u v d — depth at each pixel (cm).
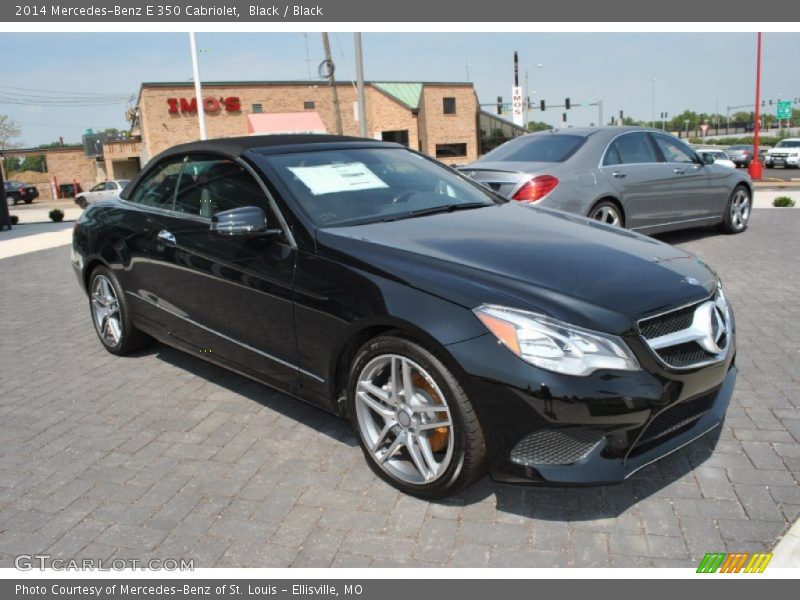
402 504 306
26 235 1602
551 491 311
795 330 504
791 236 904
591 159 734
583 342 266
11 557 281
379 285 304
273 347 362
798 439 344
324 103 4150
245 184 386
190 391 448
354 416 325
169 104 3750
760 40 2712
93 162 5888
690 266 330
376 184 402
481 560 268
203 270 399
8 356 542
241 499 316
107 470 347
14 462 360
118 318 517
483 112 4753
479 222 372
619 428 269
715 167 877
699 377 289
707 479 313
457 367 275
